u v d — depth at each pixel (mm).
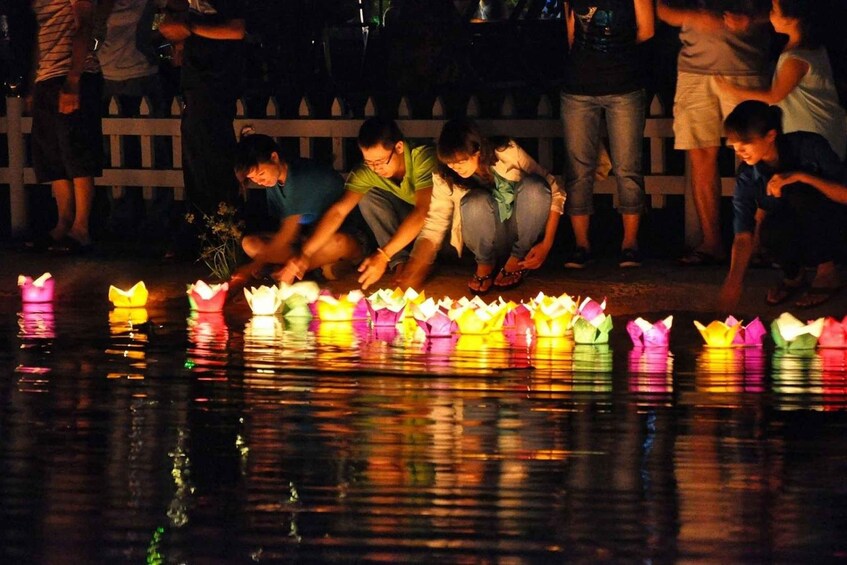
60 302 29609
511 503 14453
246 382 20359
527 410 18438
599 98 30297
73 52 33000
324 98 46469
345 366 21578
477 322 25094
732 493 14758
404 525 13789
